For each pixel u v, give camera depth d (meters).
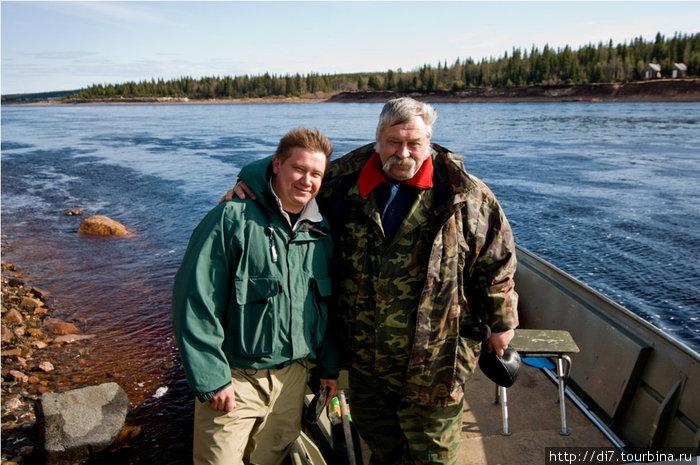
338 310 2.38
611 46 117.69
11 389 5.07
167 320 6.81
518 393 3.67
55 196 15.94
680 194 14.91
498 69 113.56
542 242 10.94
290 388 2.23
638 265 9.64
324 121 50.81
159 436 4.48
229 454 2.02
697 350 6.92
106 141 33.81
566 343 3.23
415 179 2.20
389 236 2.24
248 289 2.04
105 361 5.71
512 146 26.39
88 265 9.29
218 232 2.02
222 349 2.10
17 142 33.75
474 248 2.23
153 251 10.21
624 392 3.23
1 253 10.03
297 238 2.11
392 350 2.27
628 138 29.14
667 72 92.25
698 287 8.70
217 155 25.36
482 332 2.26
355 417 2.55
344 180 2.35
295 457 2.54
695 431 2.78
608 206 13.63
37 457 4.17
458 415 2.35
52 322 6.70
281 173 2.08
